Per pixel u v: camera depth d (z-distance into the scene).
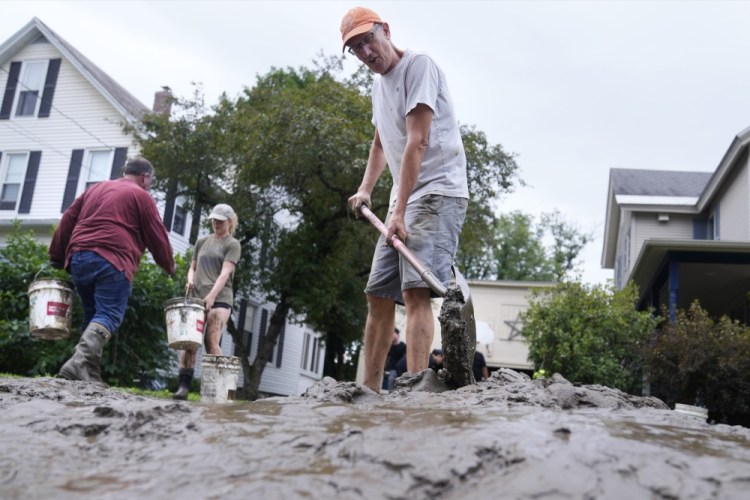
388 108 3.52
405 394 2.49
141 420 1.88
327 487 1.33
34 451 1.67
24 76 19.03
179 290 9.50
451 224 3.38
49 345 8.59
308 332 27.84
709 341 10.84
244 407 2.10
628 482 1.30
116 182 4.70
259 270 15.84
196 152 15.23
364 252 16.75
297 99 15.15
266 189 15.65
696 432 1.77
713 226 18.05
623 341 13.09
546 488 1.27
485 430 1.61
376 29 3.38
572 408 2.24
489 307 20.34
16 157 18.80
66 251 4.52
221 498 1.31
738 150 14.55
